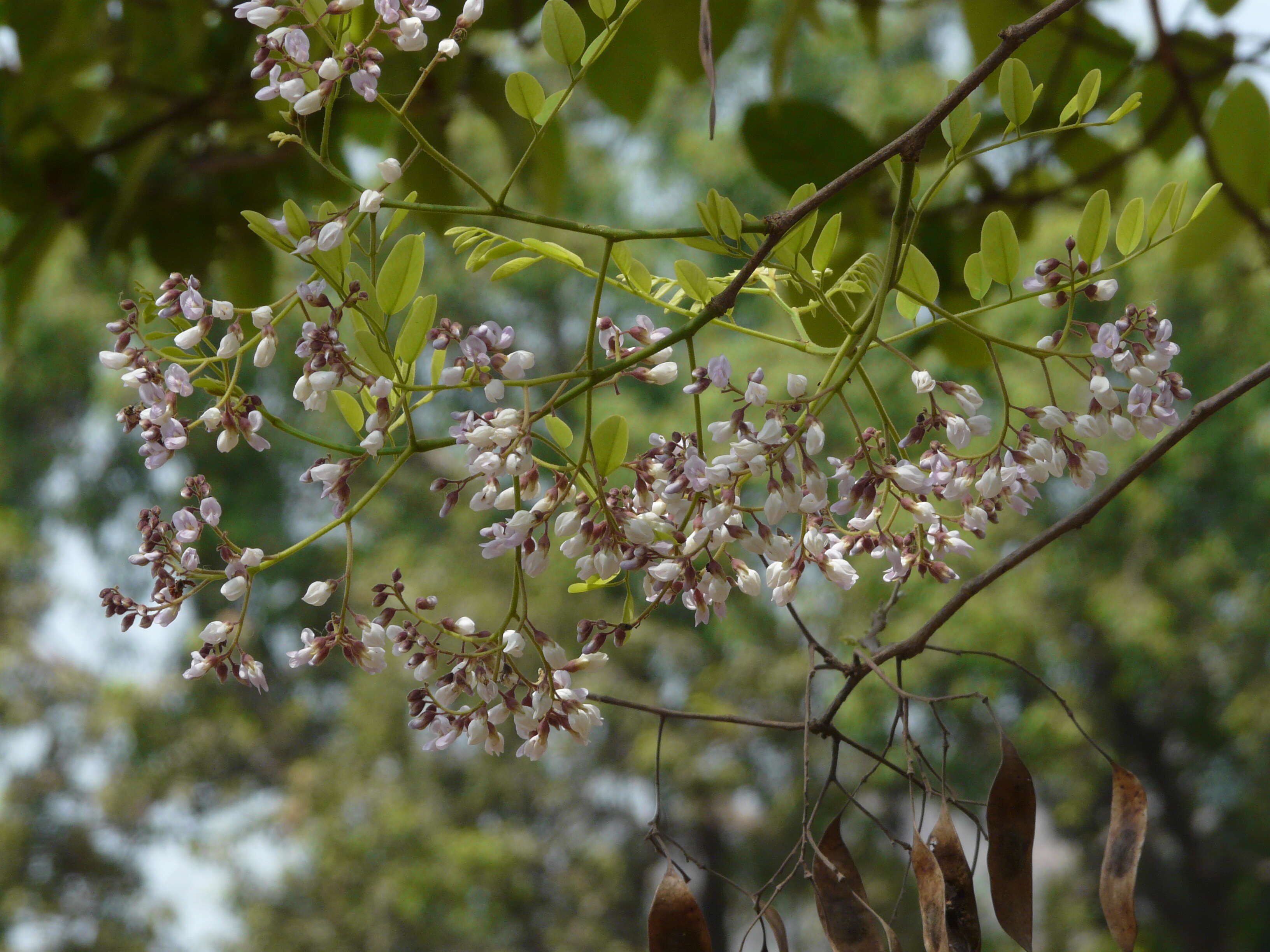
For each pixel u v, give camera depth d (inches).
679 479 41.3
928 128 41.5
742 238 41.8
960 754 305.0
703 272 42.1
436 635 42.0
